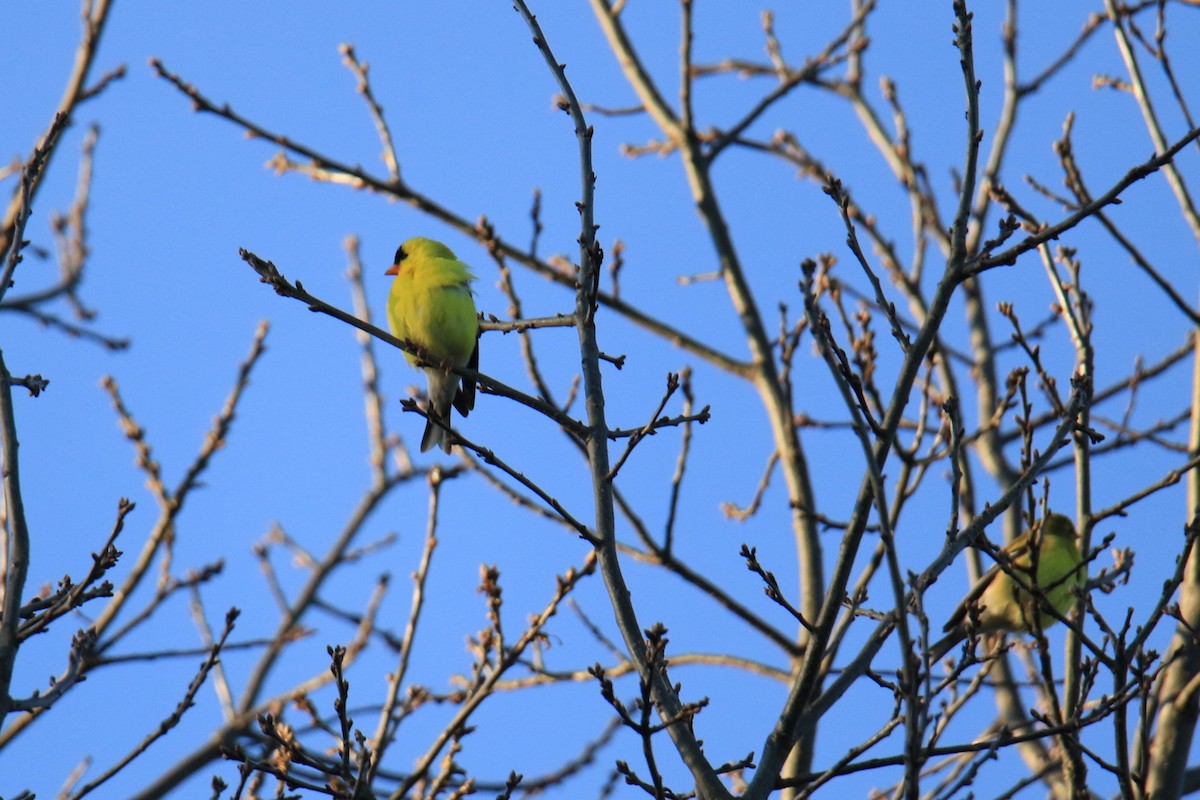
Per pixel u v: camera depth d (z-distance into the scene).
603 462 8.50
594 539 8.21
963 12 7.99
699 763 7.53
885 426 7.60
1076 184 12.01
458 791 9.61
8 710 7.34
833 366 7.10
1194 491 10.95
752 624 12.75
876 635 8.01
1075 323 10.43
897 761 7.55
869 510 7.62
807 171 16.11
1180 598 10.89
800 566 13.24
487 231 14.36
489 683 9.95
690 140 15.96
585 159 8.91
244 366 13.23
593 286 8.90
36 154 8.56
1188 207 11.95
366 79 15.66
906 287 15.07
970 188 7.86
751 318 15.11
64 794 10.30
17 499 7.75
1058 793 11.59
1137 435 13.77
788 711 7.71
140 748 8.36
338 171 15.42
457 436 8.31
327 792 7.94
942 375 14.02
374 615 15.64
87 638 8.09
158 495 12.70
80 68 13.47
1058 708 8.16
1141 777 8.13
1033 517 8.64
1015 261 7.72
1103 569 10.05
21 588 7.52
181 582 12.16
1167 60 12.44
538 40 9.11
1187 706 10.30
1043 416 14.59
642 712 7.32
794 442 13.59
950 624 11.65
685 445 12.77
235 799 7.86
